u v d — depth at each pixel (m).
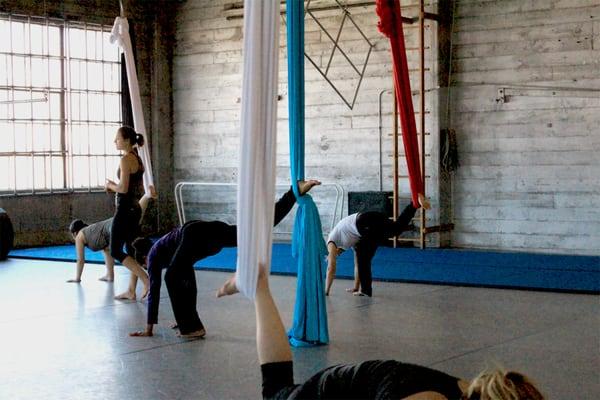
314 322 5.99
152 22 14.27
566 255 10.86
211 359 5.66
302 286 6.02
